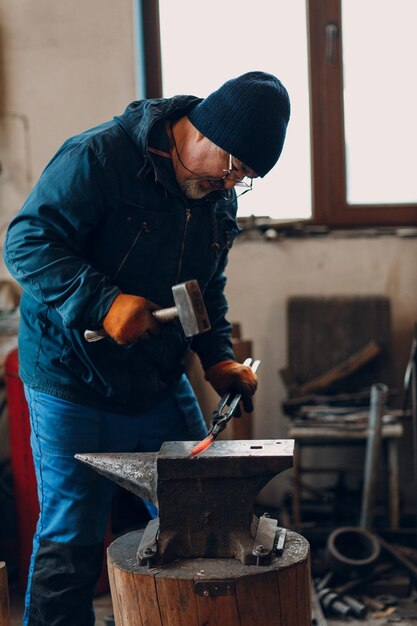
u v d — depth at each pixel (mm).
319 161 4012
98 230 1978
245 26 3971
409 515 3822
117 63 3811
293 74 3982
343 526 3637
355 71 3975
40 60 3818
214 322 2352
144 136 1914
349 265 3938
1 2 3805
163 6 3971
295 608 1688
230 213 2184
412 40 3943
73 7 3799
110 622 2695
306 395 3785
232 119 1842
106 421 2076
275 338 3979
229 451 1679
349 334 3828
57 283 1815
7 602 1894
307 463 3975
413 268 3916
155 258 2023
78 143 1928
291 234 3938
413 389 3361
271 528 1804
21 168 3854
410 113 3977
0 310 3725
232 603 1615
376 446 3365
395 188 4016
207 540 1693
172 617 1635
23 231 1878
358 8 3943
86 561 2037
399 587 3189
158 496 1675
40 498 2084
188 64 3984
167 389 2193
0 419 3787
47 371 2037
